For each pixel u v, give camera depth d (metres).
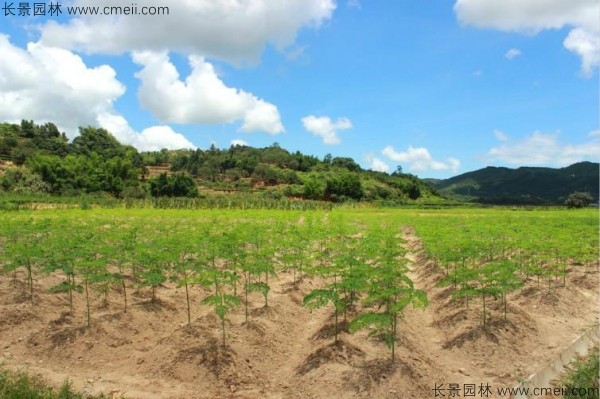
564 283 22.92
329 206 95.44
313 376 12.92
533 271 22.25
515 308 18.09
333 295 14.09
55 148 169.12
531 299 21.09
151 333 16.95
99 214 57.03
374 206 125.75
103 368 14.11
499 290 16.03
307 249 25.34
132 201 83.81
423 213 84.25
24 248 18.62
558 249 25.50
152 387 12.81
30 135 187.38
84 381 13.09
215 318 16.81
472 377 13.76
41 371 13.70
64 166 117.69
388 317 12.96
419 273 27.89
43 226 27.80
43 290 19.97
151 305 18.83
